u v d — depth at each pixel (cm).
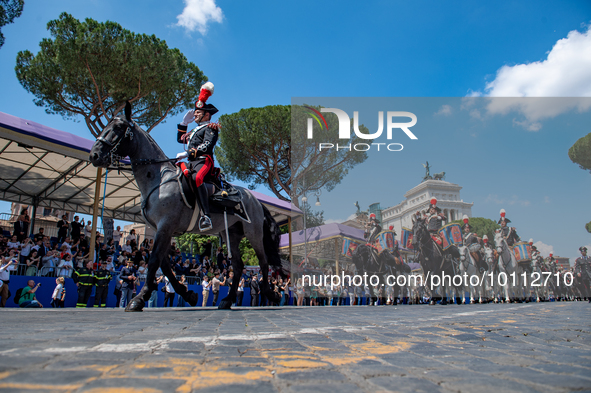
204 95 552
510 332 259
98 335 201
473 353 170
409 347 185
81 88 1645
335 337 219
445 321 351
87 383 99
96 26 1572
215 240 2414
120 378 106
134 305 464
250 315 423
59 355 138
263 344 185
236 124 2014
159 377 109
